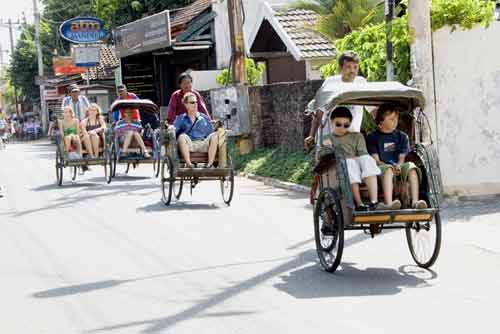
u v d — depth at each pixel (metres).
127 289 8.25
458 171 13.18
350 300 7.51
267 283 8.30
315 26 22.08
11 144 50.16
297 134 18.83
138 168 22.41
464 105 13.16
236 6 20.84
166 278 8.68
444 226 10.94
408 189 8.56
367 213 8.28
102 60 45.34
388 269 8.76
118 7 37.91
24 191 17.42
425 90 12.88
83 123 18.02
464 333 6.40
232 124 20.88
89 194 16.34
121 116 18.81
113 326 6.95
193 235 11.19
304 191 15.53
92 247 10.61
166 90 34.16
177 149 13.99
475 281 8.08
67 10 55.31
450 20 13.00
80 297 8.01
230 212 13.20
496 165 13.29
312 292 7.86
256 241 10.61
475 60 13.18
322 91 9.00
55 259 9.93
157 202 14.73
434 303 7.31
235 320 6.96
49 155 31.66
